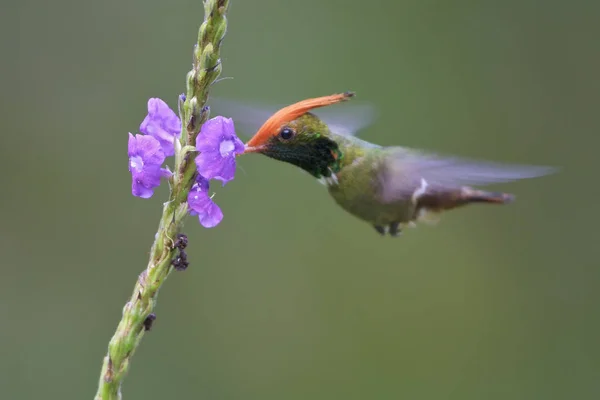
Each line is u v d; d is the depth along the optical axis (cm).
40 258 1142
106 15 1209
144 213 1168
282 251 1226
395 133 1302
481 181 684
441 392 1246
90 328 1126
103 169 1184
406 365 1248
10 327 1109
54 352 1108
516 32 1319
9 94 1176
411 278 1270
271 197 1230
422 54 1316
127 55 1212
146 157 504
